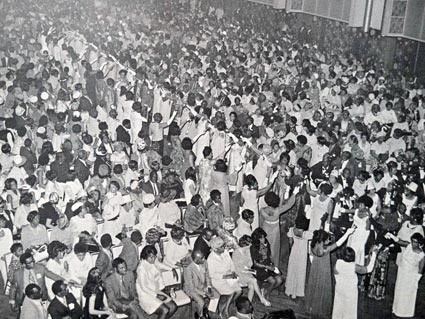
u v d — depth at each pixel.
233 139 9.64
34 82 12.66
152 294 6.51
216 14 17.92
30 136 9.98
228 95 12.65
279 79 14.52
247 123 10.46
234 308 7.00
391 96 12.22
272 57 16.08
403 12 13.74
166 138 11.76
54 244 6.44
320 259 6.95
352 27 15.21
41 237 6.96
